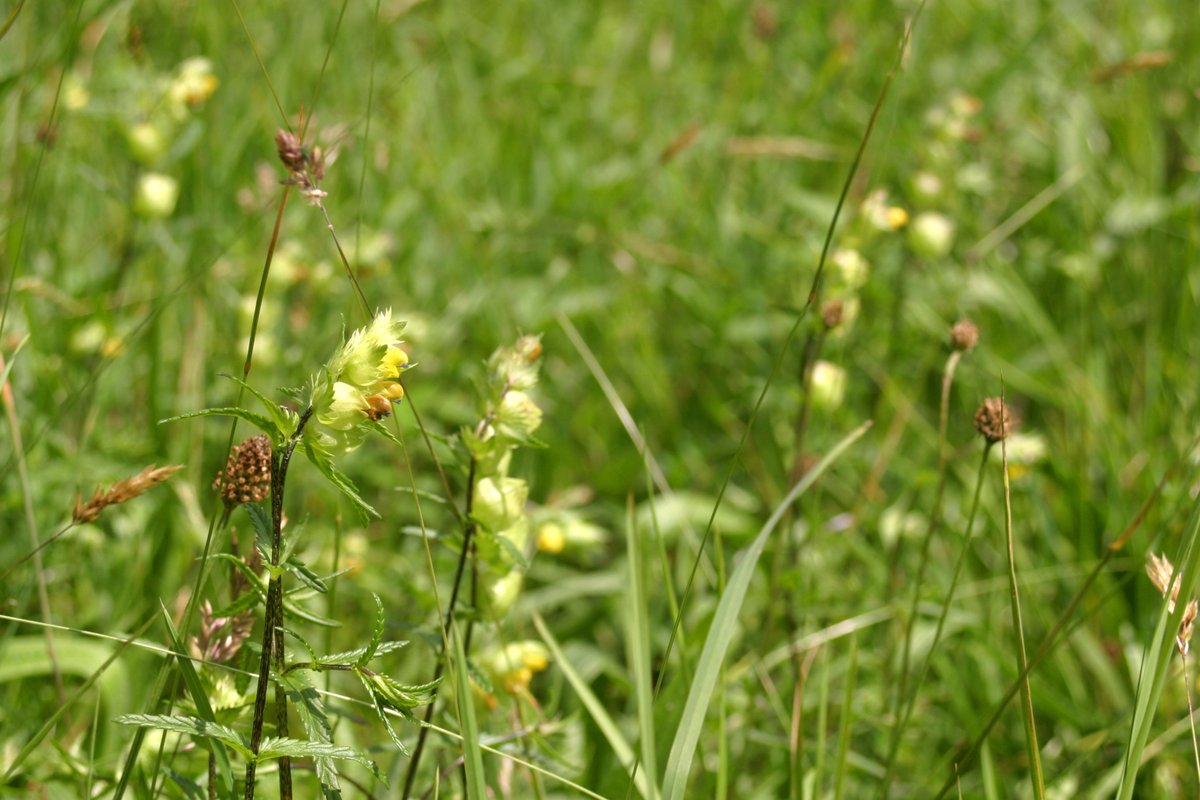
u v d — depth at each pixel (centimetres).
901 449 429
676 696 243
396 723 266
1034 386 426
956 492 402
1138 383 426
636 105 595
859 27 625
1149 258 463
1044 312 486
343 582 331
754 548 219
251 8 534
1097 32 582
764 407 432
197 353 371
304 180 195
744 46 630
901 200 497
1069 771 291
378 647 171
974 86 575
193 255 418
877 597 349
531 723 250
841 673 319
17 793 240
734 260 495
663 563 243
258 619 203
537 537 295
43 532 317
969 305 457
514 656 242
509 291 475
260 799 208
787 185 521
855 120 556
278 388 163
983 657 325
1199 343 439
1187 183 495
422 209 485
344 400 161
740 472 432
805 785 271
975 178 441
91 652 276
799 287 457
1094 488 400
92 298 356
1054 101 562
